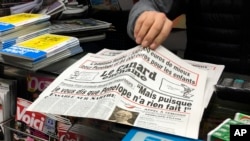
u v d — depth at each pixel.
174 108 0.46
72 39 0.71
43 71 0.62
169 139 0.39
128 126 0.43
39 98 0.51
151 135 0.40
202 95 0.49
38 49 0.62
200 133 0.41
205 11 1.03
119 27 0.97
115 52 0.69
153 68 0.55
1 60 0.64
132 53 0.61
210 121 0.43
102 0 1.08
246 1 0.93
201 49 1.11
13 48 0.63
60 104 0.48
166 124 0.42
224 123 0.41
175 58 0.60
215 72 0.59
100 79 0.54
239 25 0.98
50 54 0.62
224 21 1.00
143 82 0.51
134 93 0.48
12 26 0.66
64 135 0.57
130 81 0.50
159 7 0.89
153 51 0.60
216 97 0.49
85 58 0.66
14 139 0.65
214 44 1.06
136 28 0.64
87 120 0.52
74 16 1.00
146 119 0.43
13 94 0.65
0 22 0.69
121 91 0.48
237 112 0.45
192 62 0.64
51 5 0.95
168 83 0.52
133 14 0.74
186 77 0.54
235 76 0.57
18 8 0.88
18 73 0.66
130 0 1.07
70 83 0.55
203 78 0.55
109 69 0.58
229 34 1.01
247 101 0.47
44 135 0.61
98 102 0.46
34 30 0.74
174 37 1.21
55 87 0.54
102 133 0.49
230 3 0.96
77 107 0.46
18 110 0.63
